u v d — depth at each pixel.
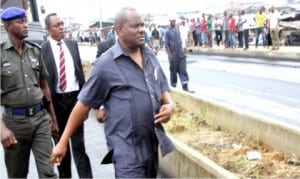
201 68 19.66
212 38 28.80
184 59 13.10
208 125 8.23
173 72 13.09
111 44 6.61
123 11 3.74
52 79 5.56
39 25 10.05
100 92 3.83
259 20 23.73
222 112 7.82
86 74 13.79
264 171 5.52
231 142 6.94
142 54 3.86
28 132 4.73
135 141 3.74
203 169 5.16
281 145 6.17
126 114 3.72
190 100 9.23
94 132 8.49
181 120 8.55
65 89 5.62
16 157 4.84
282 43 24.61
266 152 6.29
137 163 3.72
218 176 4.82
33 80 4.73
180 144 5.96
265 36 23.88
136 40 3.73
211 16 29.53
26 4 10.70
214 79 15.84
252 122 6.88
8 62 4.60
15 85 4.63
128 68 3.77
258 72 16.72
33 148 4.82
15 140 4.60
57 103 5.62
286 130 6.06
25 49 4.72
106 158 3.91
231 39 25.97
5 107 4.69
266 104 10.82
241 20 24.78
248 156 6.09
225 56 24.36
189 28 29.56
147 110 3.75
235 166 5.75
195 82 15.38
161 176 6.15
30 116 4.71
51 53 5.58
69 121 3.94
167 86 4.03
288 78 14.55
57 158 3.96
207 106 8.38
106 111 3.85
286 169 5.52
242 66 19.08
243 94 12.41
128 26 3.71
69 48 5.68
